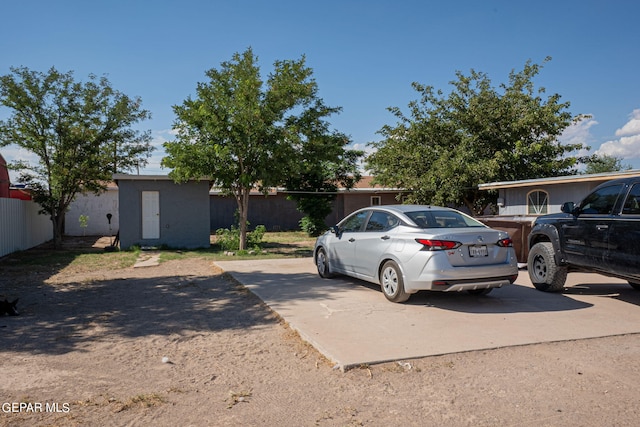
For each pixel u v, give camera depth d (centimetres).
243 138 1473
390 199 3022
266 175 1502
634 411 378
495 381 438
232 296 831
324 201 2458
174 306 764
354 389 425
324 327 602
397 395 412
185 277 1058
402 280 706
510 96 2050
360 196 3017
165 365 493
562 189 1410
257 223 2952
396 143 2133
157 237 1758
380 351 508
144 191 1744
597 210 734
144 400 405
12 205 1631
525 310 690
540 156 1989
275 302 750
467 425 359
